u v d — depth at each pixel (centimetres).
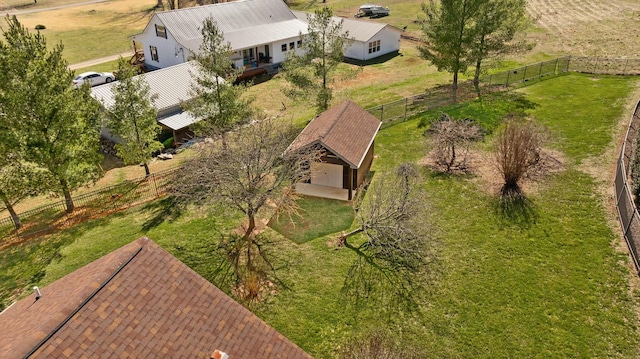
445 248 1909
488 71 4066
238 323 1085
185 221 2220
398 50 5256
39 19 7606
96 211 2400
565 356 1438
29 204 2686
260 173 1966
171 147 3303
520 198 2172
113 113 2556
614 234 1877
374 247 1939
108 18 7812
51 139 2188
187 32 4588
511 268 1784
